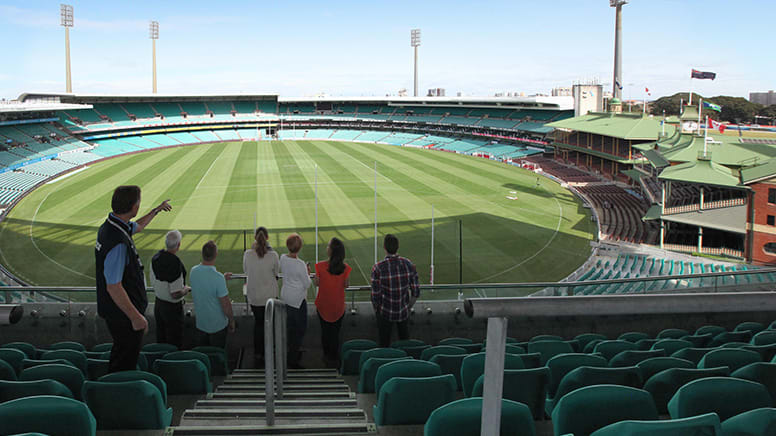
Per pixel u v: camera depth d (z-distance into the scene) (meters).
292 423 5.77
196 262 36.69
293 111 151.25
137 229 6.35
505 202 56.47
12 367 6.51
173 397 6.73
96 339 10.39
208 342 9.84
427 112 137.62
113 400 5.12
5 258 38.50
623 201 57.09
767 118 125.31
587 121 82.06
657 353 6.62
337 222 47.72
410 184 66.62
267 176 72.44
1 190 60.91
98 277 5.70
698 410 4.51
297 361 9.30
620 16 98.06
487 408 2.87
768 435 3.72
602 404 4.40
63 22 129.12
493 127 112.38
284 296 9.06
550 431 5.34
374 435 5.12
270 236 43.09
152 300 10.77
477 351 7.92
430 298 10.82
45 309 10.30
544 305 2.86
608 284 12.72
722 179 38.16
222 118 139.25
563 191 63.28
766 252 35.47
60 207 55.00
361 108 151.62
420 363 5.86
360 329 10.79
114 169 81.38
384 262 9.20
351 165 83.19
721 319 10.89
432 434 4.23
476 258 38.78
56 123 108.50
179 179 70.88
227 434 5.20
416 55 155.12
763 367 5.29
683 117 55.31
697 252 39.59
